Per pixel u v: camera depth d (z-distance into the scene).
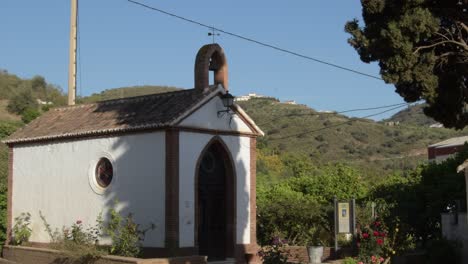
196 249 22.25
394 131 84.69
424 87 15.99
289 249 24.97
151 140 22.31
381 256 20.22
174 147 21.75
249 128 25.19
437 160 51.03
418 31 15.47
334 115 85.69
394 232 21.36
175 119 21.66
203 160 23.67
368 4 15.89
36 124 27.55
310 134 76.62
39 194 26.02
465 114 17.75
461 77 17.45
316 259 21.98
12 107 60.47
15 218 26.80
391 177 34.78
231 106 23.94
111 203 23.28
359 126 84.31
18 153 27.11
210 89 23.42
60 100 67.75
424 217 25.81
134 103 24.89
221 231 24.08
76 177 24.61
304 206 27.80
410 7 15.77
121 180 23.06
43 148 26.05
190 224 22.11
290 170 54.50
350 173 34.19
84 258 21.23
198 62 23.59
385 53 16.08
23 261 24.70
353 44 16.75
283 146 71.12
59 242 23.19
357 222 24.64
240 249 24.22
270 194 31.17
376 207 27.25
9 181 27.31
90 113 26.09
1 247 27.19
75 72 29.31
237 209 24.30
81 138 24.55
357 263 19.73
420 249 24.06
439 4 16.62
